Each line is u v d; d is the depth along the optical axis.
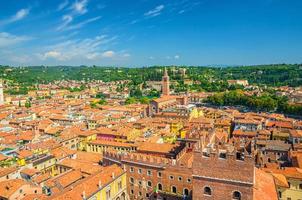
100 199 97.62
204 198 57.44
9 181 101.31
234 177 54.44
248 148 62.47
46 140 171.62
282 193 95.50
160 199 105.06
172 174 102.56
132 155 112.25
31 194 93.44
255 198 53.00
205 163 56.66
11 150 149.50
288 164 124.44
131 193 112.75
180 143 125.00
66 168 127.88
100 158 143.88
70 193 88.88
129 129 190.50
